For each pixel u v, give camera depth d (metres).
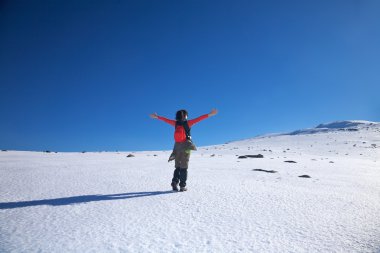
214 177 8.47
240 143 55.66
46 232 3.52
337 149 38.91
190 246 3.17
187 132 6.14
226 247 3.17
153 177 8.14
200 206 4.80
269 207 4.86
